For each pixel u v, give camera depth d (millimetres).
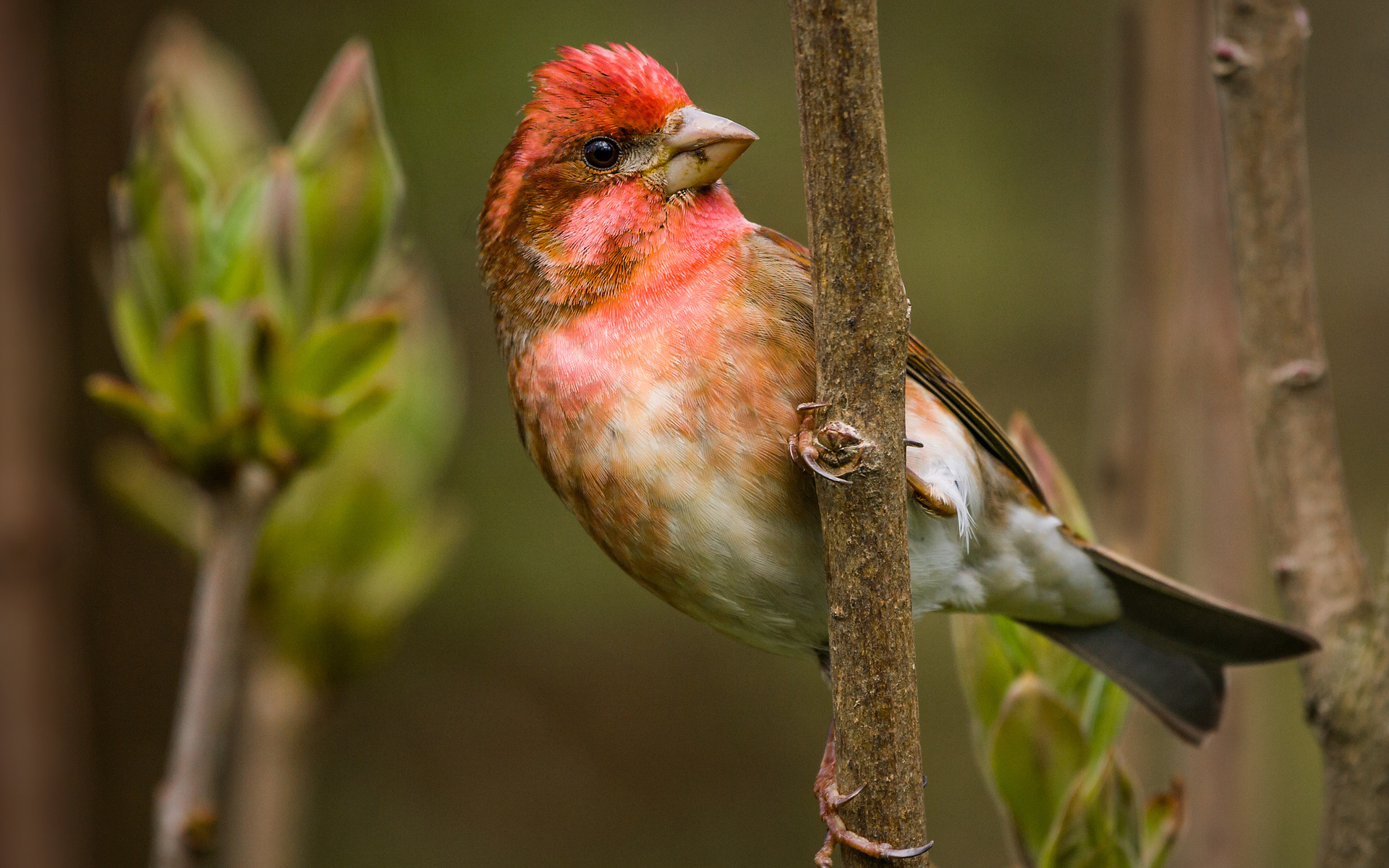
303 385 5492
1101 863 5117
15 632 6277
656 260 5863
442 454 6793
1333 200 15719
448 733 14711
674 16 14633
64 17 12453
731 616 5961
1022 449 6340
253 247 5562
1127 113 6625
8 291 6508
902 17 15398
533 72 6379
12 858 6203
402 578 6629
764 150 14578
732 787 15016
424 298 6852
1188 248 6453
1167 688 6305
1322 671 5039
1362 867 4848
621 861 14602
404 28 13031
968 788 14109
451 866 14375
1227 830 6285
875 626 4500
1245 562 6395
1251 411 5270
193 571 13367
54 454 6523
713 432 5598
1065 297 14742
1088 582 6191
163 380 5453
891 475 4457
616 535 5867
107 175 12461
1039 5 15320
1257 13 5191
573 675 15039
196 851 5359
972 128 15094
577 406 5828
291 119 12953
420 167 12883
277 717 6500
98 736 13023
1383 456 14969
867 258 4344
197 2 12984
